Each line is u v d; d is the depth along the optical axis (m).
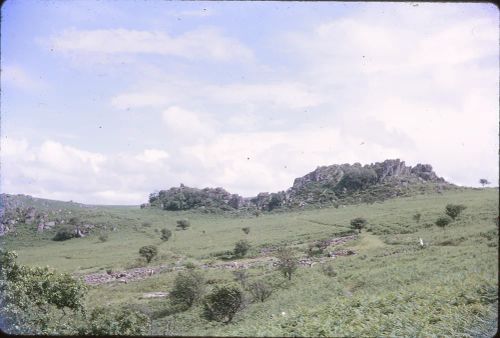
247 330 12.94
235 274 41.47
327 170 167.62
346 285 30.80
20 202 115.12
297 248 66.94
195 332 14.05
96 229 108.75
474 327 11.50
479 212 63.28
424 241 50.06
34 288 14.69
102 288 43.22
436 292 16.56
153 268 60.34
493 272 19.59
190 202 152.75
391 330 12.33
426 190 124.44
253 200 159.12
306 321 13.16
